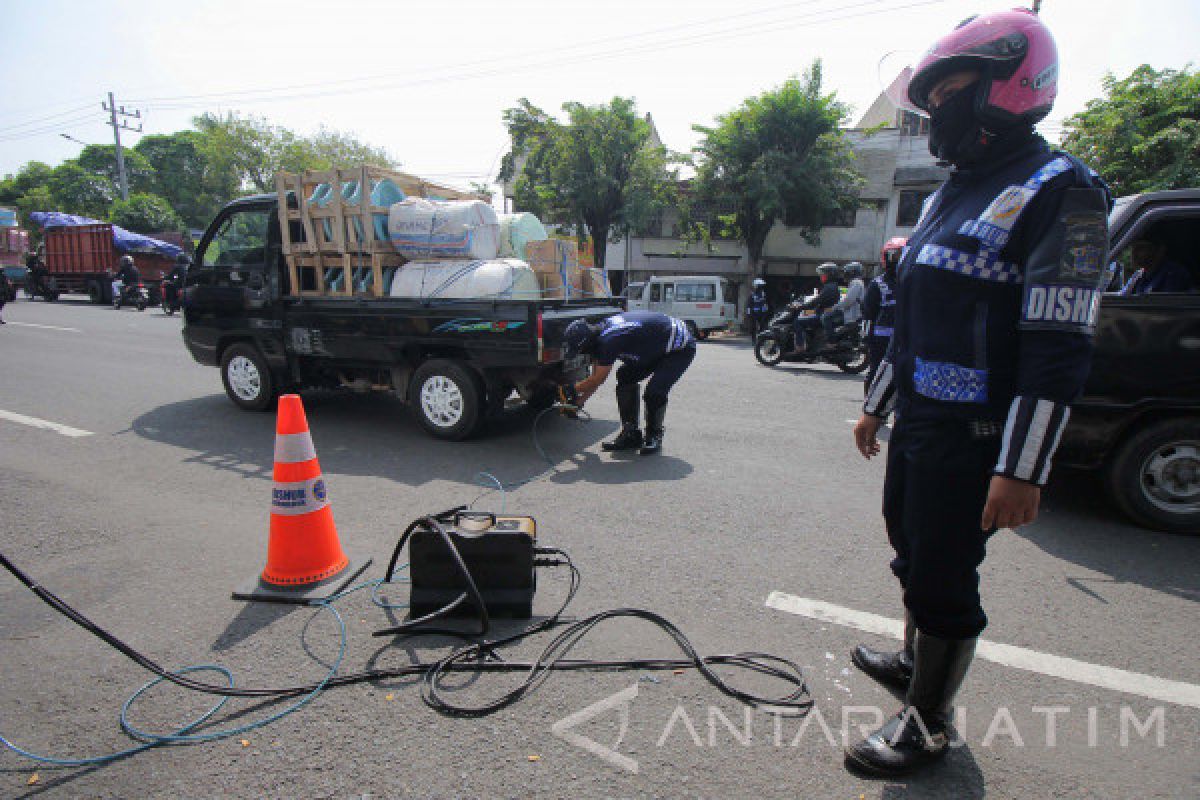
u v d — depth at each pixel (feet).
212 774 6.03
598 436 18.65
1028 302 4.94
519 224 18.71
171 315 55.52
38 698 7.10
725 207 74.69
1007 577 10.28
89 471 14.84
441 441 17.81
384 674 7.51
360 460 15.99
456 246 16.63
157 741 6.45
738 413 21.99
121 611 8.89
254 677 7.49
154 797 5.77
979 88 5.27
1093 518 12.79
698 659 7.78
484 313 16.05
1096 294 4.82
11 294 46.50
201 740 6.47
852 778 6.08
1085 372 4.89
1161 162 45.16
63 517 12.10
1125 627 8.80
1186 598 9.63
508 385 18.11
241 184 146.10
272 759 6.22
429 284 16.84
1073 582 10.11
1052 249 4.85
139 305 59.93
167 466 15.28
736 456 16.76
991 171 5.47
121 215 118.52
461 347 16.69
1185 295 11.34
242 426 19.10
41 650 7.98
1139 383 11.67
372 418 20.42
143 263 67.82
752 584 9.83
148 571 10.05
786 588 9.71
